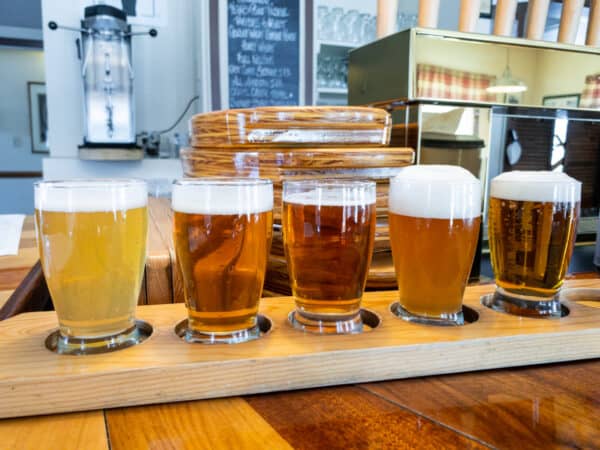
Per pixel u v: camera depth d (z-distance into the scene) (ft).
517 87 5.06
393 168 2.73
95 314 1.73
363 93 5.39
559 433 1.42
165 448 1.32
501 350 1.91
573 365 1.97
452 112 4.84
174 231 1.81
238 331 1.86
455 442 1.36
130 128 7.36
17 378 1.50
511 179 2.19
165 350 1.74
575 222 2.14
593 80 5.37
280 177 2.55
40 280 2.64
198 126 2.85
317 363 1.73
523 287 2.21
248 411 1.55
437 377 1.84
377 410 1.56
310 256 1.92
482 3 9.18
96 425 1.46
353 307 1.99
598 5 5.51
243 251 1.77
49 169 7.85
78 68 7.89
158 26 8.47
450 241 1.91
